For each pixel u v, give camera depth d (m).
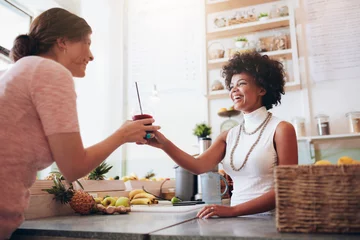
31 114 0.89
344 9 2.84
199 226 0.88
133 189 2.07
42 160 0.92
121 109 3.37
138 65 3.43
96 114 3.34
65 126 0.87
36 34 1.03
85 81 3.28
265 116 1.37
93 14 3.43
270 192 1.08
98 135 3.31
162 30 3.41
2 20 2.64
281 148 1.25
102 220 1.12
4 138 0.86
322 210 0.72
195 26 3.31
